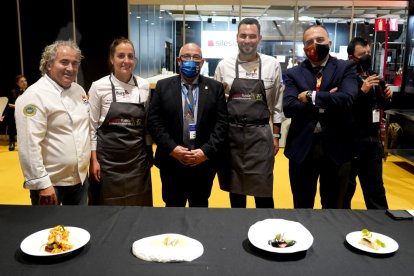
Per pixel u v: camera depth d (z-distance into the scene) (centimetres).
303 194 230
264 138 248
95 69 653
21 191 405
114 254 117
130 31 652
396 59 659
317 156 220
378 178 265
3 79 669
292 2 649
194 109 233
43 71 195
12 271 107
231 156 254
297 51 771
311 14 785
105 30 644
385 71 639
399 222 143
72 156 197
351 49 255
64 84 192
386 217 148
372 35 789
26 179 184
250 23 242
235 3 652
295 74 223
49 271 107
